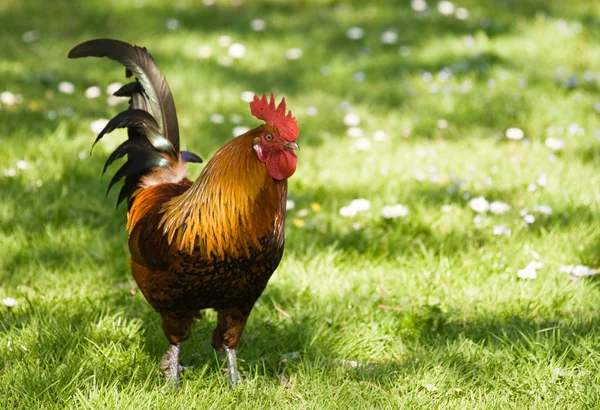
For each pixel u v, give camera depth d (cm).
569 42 2570
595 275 1394
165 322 1062
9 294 1324
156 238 995
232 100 2161
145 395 1034
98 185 1702
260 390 1077
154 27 2641
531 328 1212
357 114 2127
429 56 2470
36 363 1102
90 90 2131
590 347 1147
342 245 1501
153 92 1160
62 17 2708
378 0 2925
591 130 2003
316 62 2459
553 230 1510
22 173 1708
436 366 1129
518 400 1063
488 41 2573
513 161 1830
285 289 1353
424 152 1855
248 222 966
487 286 1352
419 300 1327
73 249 1464
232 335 1069
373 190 1695
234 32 2623
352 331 1239
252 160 973
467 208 1614
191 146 1878
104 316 1258
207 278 982
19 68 2295
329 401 1047
